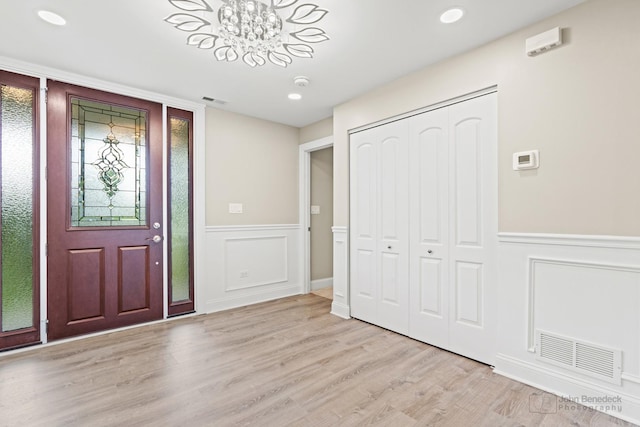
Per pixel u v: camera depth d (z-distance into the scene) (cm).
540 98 201
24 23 202
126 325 310
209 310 362
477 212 238
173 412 177
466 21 202
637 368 168
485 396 193
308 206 456
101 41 225
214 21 194
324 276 486
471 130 241
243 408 181
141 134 319
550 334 198
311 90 315
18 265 259
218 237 372
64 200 278
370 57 248
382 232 310
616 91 174
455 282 251
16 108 258
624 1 171
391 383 208
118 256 306
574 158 188
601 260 179
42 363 235
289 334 294
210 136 366
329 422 169
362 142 330
